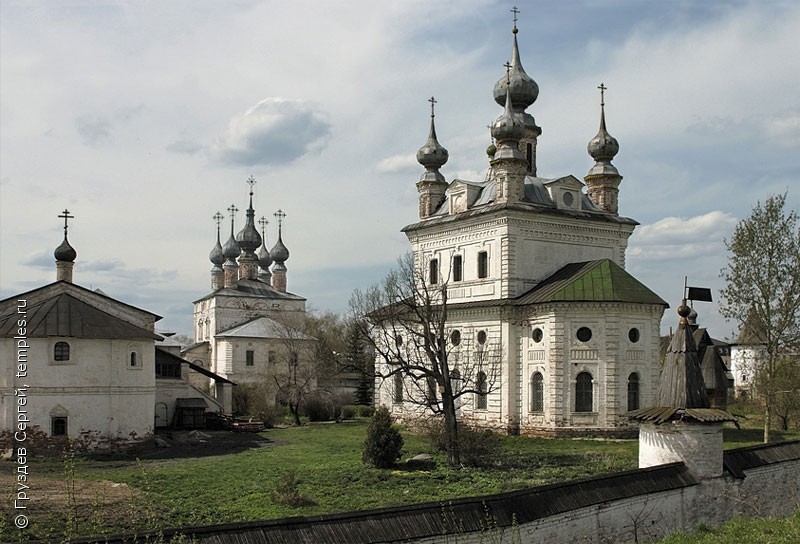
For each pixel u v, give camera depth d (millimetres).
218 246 135000
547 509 24219
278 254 133500
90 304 57969
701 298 31812
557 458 46000
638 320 57000
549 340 56719
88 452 50156
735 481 30641
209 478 39844
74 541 18484
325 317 117938
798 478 33906
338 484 38375
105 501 33000
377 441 43562
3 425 48281
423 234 69312
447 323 65125
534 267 61594
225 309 117750
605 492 26219
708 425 29797
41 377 49125
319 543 19625
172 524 29422
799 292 52625
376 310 58781
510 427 58875
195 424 70188
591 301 55656
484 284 62469
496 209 60875
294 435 64688
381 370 71875
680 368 30656
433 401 46812
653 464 30547
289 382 83562
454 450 43969
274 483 38156
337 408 84375
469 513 22516
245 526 19328
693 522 28859
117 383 51781
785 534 24969
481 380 60625
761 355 58500
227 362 105500
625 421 55656
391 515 21312
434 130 73938
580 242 64062
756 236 53656
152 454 51062
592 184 69312
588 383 56125
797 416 62531
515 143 62438
